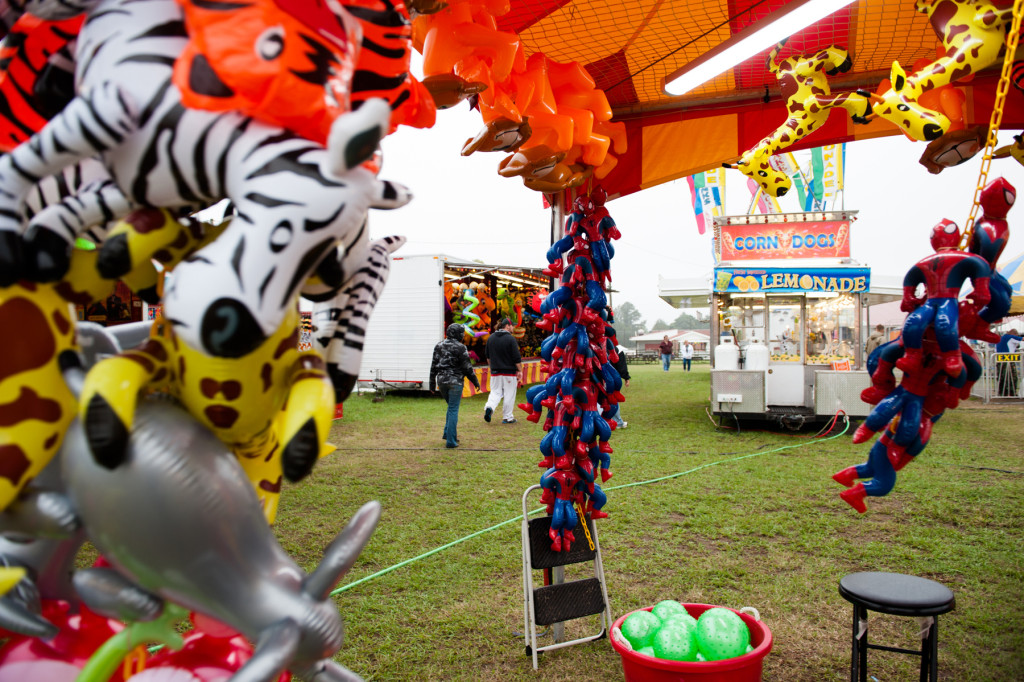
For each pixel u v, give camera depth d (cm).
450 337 891
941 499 609
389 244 162
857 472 251
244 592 127
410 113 169
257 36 107
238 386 127
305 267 112
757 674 260
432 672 330
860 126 392
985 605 391
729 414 1050
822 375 980
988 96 335
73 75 139
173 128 112
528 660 341
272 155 111
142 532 120
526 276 1827
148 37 116
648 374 2681
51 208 124
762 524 546
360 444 918
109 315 839
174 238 131
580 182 337
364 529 138
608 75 384
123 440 115
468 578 442
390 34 149
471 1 222
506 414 1108
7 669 156
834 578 436
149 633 145
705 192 1137
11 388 128
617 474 727
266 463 159
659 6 320
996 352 1577
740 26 346
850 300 1048
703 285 1636
